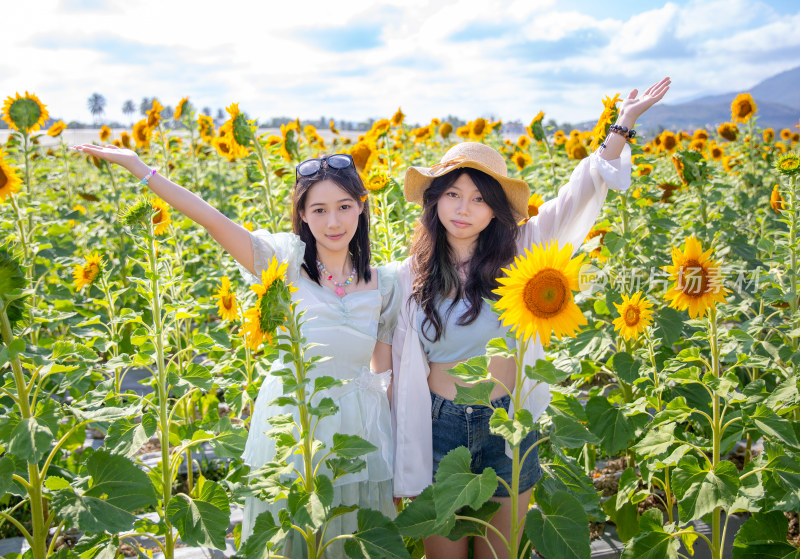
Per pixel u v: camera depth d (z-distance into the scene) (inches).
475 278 103.2
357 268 105.3
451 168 102.1
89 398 100.4
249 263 102.3
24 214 168.2
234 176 390.6
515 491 89.0
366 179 167.8
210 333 112.9
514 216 111.8
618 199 151.6
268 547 84.5
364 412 103.3
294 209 103.4
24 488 95.5
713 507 91.8
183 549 133.0
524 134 363.9
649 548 98.2
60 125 211.9
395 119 315.9
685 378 102.3
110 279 222.8
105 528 81.1
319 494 83.4
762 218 218.8
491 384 82.7
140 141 272.1
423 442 106.0
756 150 329.7
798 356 122.8
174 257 162.7
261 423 104.5
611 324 141.3
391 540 88.8
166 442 98.4
